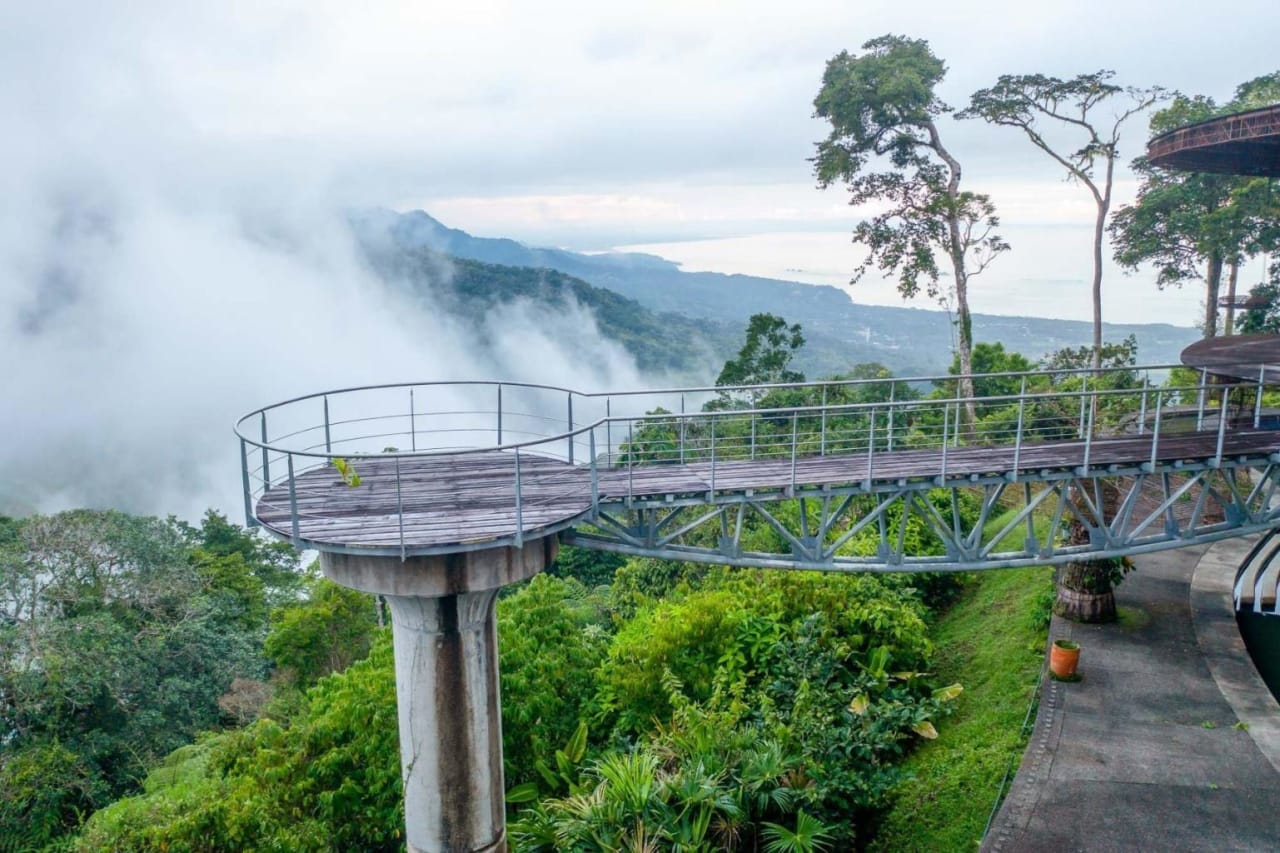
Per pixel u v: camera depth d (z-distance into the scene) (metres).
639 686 17.33
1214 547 22.33
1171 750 14.19
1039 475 13.72
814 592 19.28
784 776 14.37
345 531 10.90
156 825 15.07
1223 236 33.59
